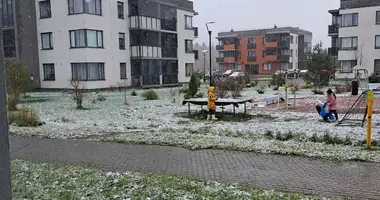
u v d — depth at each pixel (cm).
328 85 3203
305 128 1090
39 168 678
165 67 3891
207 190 523
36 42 3300
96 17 3081
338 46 4272
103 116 1545
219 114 1547
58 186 555
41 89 3312
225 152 802
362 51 4044
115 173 633
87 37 3014
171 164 714
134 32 3503
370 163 674
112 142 949
